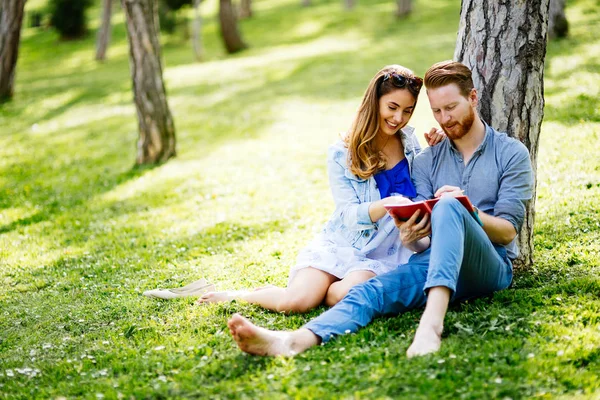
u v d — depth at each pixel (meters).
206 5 44.56
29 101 20.47
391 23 29.62
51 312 5.46
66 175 11.98
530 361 3.57
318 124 14.07
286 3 41.38
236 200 9.20
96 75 26.25
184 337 4.51
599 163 7.79
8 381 4.14
